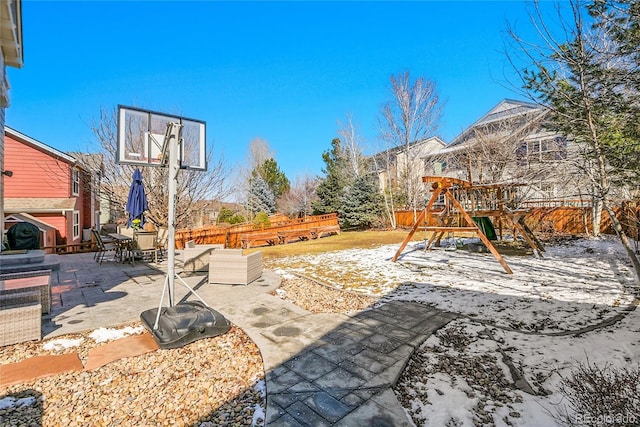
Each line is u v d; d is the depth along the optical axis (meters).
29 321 3.41
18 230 7.82
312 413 2.26
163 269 7.72
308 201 28.69
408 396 2.54
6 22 4.49
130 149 4.49
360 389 2.57
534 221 13.45
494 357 3.12
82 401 2.41
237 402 2.43
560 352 3.16
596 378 2.43
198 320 3.55
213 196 14.16
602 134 3.71
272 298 5.17
